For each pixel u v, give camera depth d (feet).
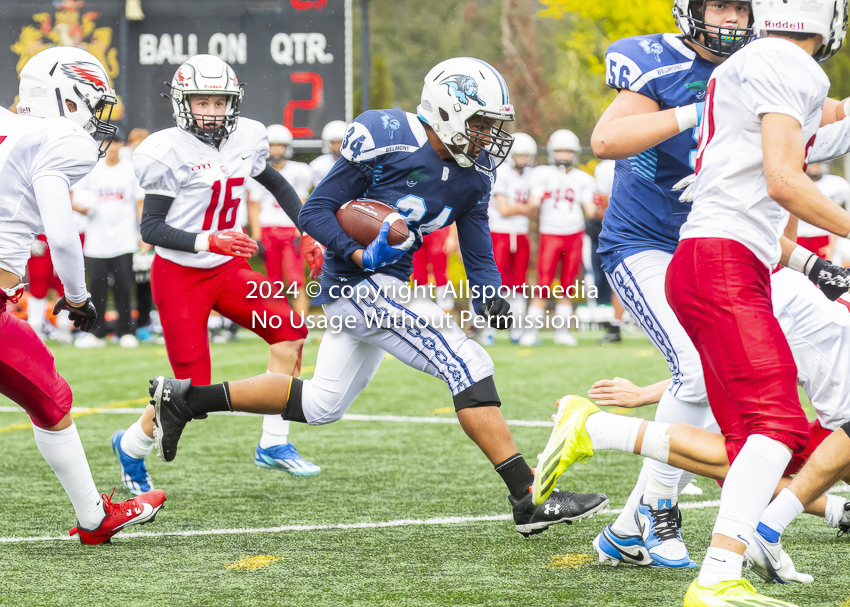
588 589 34.88
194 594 34.22
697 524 45.01
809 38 32.22
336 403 42.98
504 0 229.66
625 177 42.52
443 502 49.60
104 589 34.86
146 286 128.36
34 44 136.98
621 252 41.83
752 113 31.30
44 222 37.24
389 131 40.19
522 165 124.36
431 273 135.74
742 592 30.32
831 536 42.42
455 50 234.17
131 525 44.50
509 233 125.49
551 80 227.20
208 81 52.95
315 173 122.42
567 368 103.96
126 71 137.90
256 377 42.80
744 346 31.22
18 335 37.83
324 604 32.99
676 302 33.32
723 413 32.83
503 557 39.32
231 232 50.65
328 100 138.72
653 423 34.14
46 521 45.47
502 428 40.27
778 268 39.93
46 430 39.11
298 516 46.68
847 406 38.04
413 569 37.47
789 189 30.07
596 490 52.31
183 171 53.26
